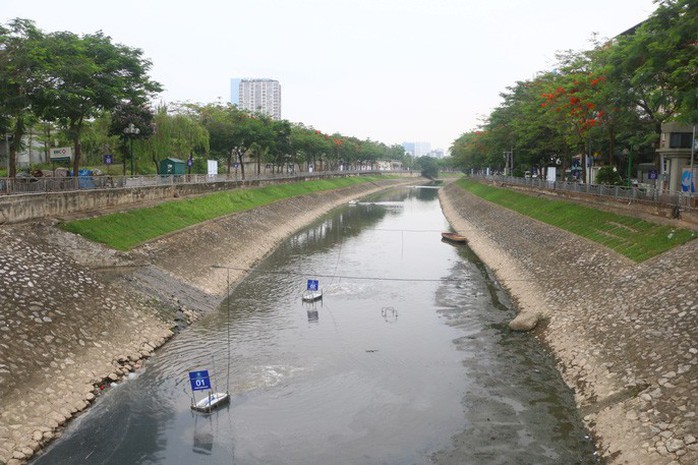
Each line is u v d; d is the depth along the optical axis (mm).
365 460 18047
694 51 28344
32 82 34938
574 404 21094
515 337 28828
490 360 25734
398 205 108375
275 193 82375
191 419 20375
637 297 25219
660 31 29141
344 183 137125
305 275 42969
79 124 41625
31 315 22844
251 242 52656
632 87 33750
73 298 25812
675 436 16141
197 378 20938
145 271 33562
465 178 152375
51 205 34094
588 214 43219
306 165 162875
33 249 28156
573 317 27797
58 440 18328
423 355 26609
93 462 17344
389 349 27438
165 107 62688
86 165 72375
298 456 18266
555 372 24172
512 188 78312
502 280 40531
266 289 38562
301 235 64562
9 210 30125
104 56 41562
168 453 18156
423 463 17781
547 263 38500
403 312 33438
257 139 81938
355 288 39031
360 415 20922
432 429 19812
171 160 59719
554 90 48719
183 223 46344
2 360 19719
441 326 30828
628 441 17125
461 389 22828
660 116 39094
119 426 19547
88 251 32094
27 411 18578
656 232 32031
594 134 47906
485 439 18969
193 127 64312
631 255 30812
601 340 23812
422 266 46594
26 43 34219
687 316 21094
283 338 28859
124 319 27000
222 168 105750
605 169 46969
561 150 66438
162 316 29531
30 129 57250
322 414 20984
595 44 48094
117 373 23234
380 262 48125
